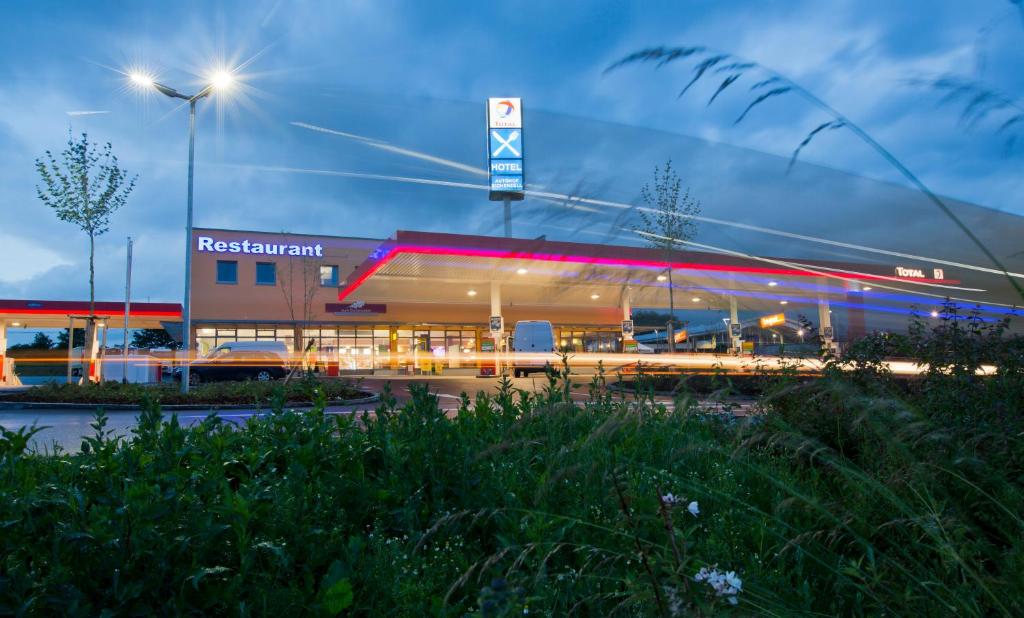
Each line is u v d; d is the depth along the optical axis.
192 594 2.14
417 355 37.25
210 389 16.14
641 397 4.14
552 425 3.51
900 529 2.17
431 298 36.31
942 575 1.96
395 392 18.27
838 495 2.97
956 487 2.35
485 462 3.26
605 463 2.86
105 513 2.18
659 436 3.71
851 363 4.17
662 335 41.22
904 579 2.04
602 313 42.94
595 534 2.46
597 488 2.82
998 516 2.24
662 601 1.50
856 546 2.47
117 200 19.94
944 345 3.43
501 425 4.06
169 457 2.79
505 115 40.50
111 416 12.88
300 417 3.71
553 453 3.15
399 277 28.92
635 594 1.67
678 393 3.79
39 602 1.92
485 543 2.88
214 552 2.38
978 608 1.68
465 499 3.05
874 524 2.33
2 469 2.71
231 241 36.41
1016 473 2.36
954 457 2.30
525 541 2.25
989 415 2.93
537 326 27.05
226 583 2.23
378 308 38.41
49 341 55.09
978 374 3.29
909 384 3.98
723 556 2.35
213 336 35.91
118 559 2.09
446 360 37.00
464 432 3.97
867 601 2.11
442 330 39.84
